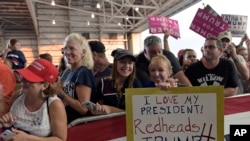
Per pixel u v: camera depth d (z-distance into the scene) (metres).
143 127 1.62
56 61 14.86
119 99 1.90
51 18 14.38
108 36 15.91
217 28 3.49
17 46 4.62
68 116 1.82
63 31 14.88
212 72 2.43
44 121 1.43
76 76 1.84
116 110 1.83
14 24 13.91
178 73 2.44
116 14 13.28
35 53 14.66
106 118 1.73
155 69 1.84
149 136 1.62
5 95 1.79
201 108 1.59
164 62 1.85
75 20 14.83
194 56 3.94
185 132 1.61
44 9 14.16
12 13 12.11
